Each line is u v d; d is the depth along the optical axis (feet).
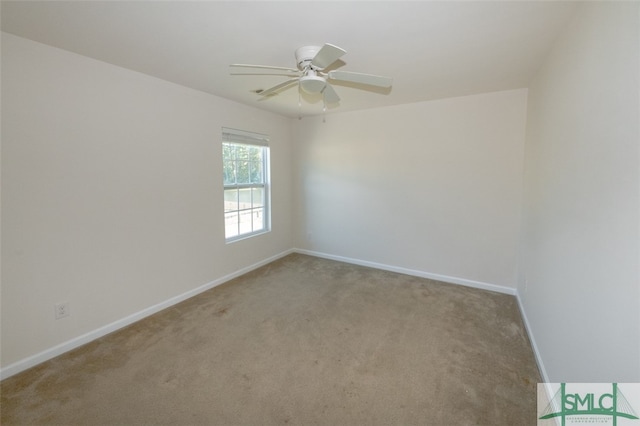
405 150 12.24
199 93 10.17
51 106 6.67
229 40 6.33
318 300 10.23
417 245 12.45
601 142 4.10
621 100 3.58
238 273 12.51
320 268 13.53
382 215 13.14
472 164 10.97
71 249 7.21
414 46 6.61
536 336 7.25
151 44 6.53
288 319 8.90
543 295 6.81
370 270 13.28
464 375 6.42
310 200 15.15
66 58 6.85
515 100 10.03
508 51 6.88
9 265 6.26
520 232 10.18
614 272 3.68
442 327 8.44
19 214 6.33
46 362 6.79
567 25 5.63
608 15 3.98
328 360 6.95
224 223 11.66
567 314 5.21
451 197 11.50
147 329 8.27
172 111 9.32
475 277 11.38
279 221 14.89
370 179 13.24
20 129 6.25
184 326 8.45
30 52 6.31
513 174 10.33
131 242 8.47
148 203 8.84
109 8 5.12
